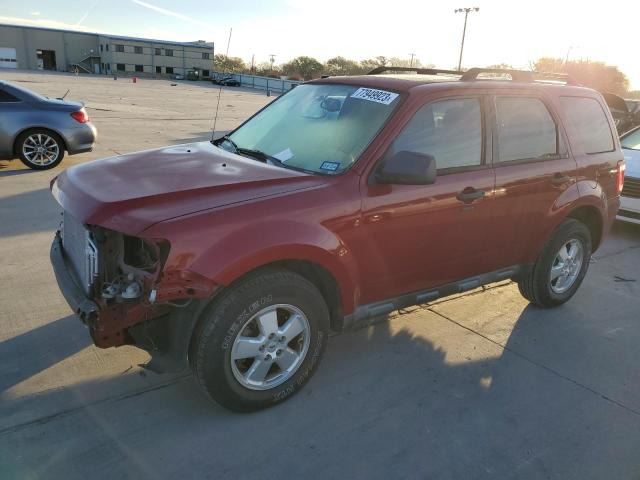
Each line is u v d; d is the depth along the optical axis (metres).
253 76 64.12
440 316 4.49
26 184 7.97
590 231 4.92
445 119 3.53
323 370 3.57
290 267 3.09
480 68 3.92
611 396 3.47
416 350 3.90
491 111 3.79
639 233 7.59
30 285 4.50
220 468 2.65
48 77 55.94
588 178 4.51
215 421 3.00
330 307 3.33
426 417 3.14
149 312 2.70
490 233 3.88
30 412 2.96
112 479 2.55
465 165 3.64
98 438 2.81
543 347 4.06
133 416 3.00
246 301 2.80
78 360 3.48
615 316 4.71
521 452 2.90
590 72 57.66
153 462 2.67
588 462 2.85
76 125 9.27
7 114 8.65
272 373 3.12
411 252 3.45
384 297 3.50
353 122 3.44
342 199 3.04
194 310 2.72
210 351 2.77
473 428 3.07
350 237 3.10
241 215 2.74
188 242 2.57
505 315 4.59
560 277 4.68
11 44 85.19
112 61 87.50
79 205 2.80
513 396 3.41
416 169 2.95
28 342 3.64
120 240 2.77
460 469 2.74
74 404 3.06
